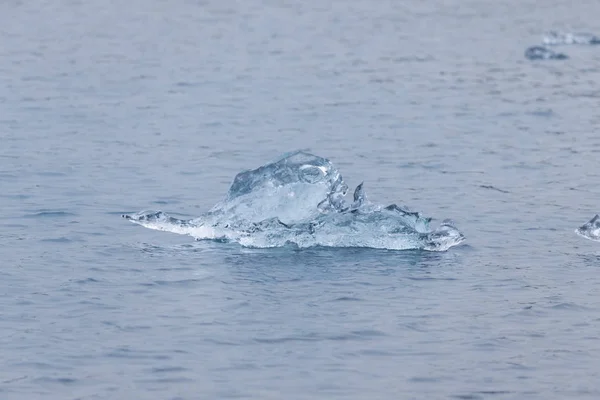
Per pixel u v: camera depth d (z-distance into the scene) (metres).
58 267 61.22
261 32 186.62
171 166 88.25
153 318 53.62
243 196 67.31
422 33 189.12
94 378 46.78
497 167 89.44
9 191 78.50
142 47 166.88
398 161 91.38
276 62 153.12
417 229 66.31
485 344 50.91
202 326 52.69
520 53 166.38
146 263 62.03
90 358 48.78
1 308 54.69
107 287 58.03
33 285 58.12
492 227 70.81
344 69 147.12
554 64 155.12
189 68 146.25
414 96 126.31
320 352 49.75
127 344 50.38
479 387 46.47
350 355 49.50
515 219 72.88
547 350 50.34
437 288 58.41
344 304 55.81
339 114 113.94
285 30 189.75
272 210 66.81
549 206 76.50
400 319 53.84
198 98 123.00
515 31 194.88
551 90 132.00
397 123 109.25
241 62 152.50
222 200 70.81
